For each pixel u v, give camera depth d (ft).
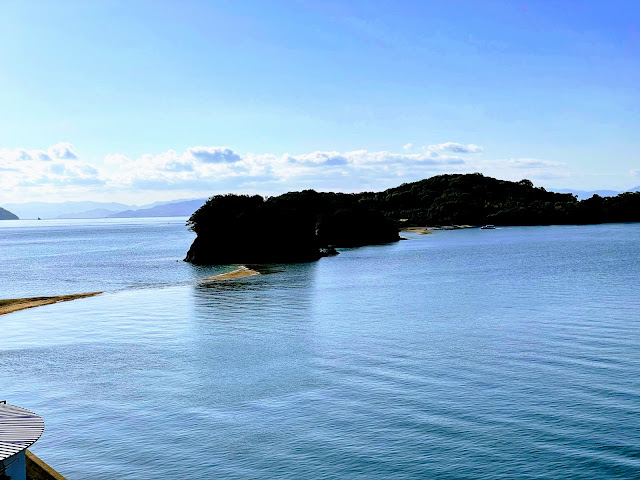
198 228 458.50
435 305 222.69
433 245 614.75
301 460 85.87
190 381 126.31
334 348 153.38
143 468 84.64
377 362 137.69
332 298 247.29
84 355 151.23
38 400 115.24
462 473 80.28
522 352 142.72
